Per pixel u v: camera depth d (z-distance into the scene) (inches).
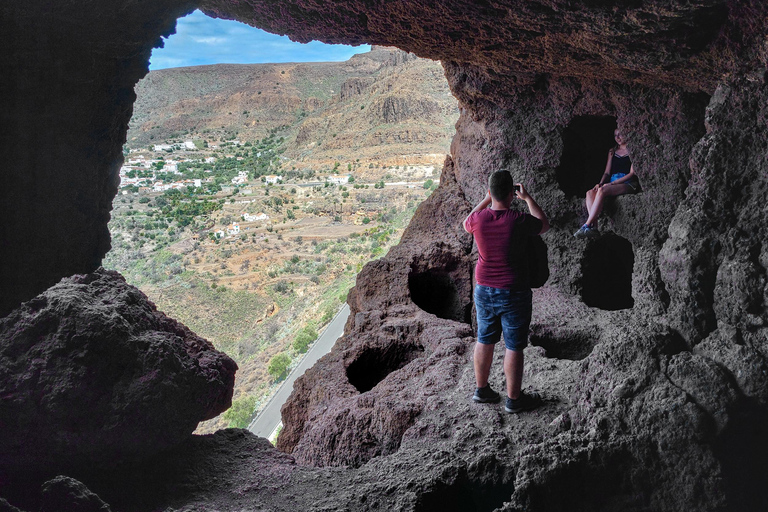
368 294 336.8
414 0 158.2
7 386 130.1
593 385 151.4
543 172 325.7
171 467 147.5
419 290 367.9
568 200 322.7
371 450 195.2
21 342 135.3
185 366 151.3
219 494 142.8
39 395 130.6
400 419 187.9
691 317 151.3
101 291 156.9
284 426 271.4
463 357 235.9
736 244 149.3
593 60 205.5
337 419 207.9
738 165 156.3
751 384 135.8
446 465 149.2
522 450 146.4
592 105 294.2
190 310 1560.0
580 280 321.1
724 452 132.3
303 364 1163.3
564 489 133.6
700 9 156.5
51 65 134.3
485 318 172.7
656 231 278.8
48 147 141.6
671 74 203.5
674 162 267.1
